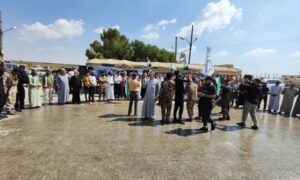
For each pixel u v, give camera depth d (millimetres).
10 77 8648
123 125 7793
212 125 7484
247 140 6688
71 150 5238
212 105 7367
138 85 9484
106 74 14648
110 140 6078
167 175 4199
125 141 6043
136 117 9219
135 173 4223
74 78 12438
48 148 5316
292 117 11352
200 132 7293
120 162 4680
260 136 7234
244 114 8375
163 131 7219
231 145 6121
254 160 5148
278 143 6555
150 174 4211
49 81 11711
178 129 7539
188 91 8758
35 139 5945
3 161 4547
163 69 30266
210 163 4844
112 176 4070
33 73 10336
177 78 8445
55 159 4707
